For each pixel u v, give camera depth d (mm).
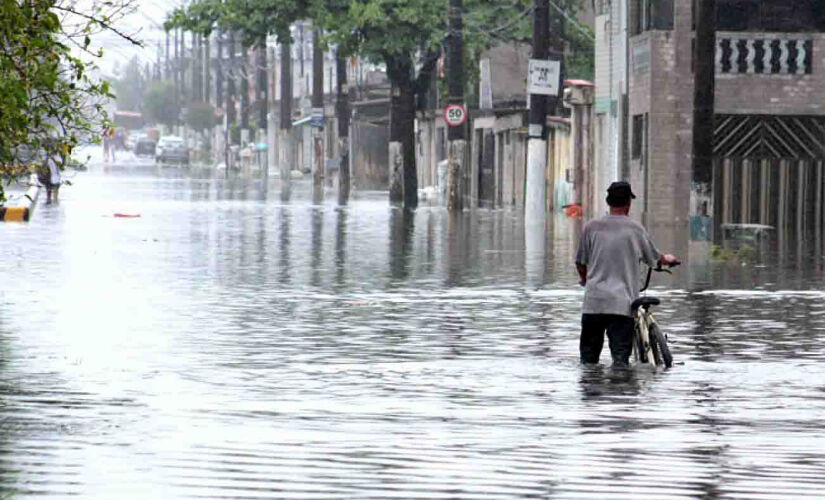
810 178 101375
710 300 52188
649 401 30750
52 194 129875
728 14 100500
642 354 36688
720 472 23719
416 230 94438
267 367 35562
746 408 29953
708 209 72688
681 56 102688
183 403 30031
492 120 149000
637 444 25984
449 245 80500
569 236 88938
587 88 119438
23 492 21766
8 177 37969
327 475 23188
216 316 46531
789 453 25312
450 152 121938
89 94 37281
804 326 44750
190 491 21969
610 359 37688
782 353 38750
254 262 68062
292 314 47250
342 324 44719
